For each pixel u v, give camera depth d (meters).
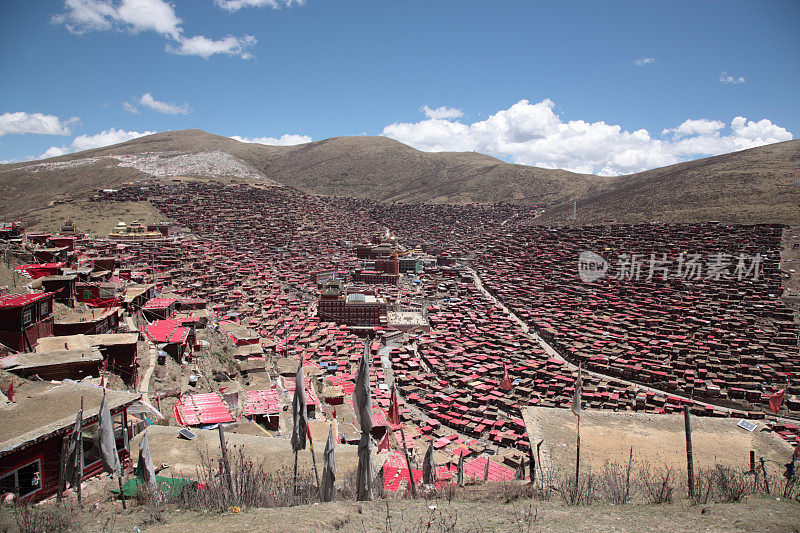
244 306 140.88
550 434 32.41
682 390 94.88
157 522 16.94
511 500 22.14
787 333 122.81
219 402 42.31
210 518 16.97
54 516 16.64
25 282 52.34
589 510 19.50
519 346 123.75
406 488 25.38
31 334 38.50
